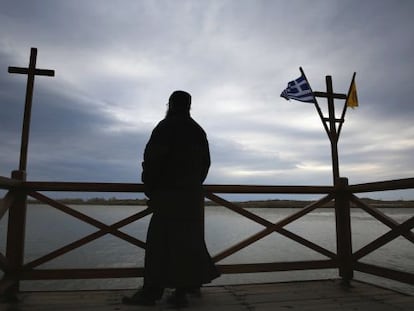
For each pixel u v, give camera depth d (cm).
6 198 297
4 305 273
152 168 251
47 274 312
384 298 303
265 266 352
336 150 430
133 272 325
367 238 2888
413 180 292
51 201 322
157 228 258
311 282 362
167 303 284
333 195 385
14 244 312
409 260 1755
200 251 258
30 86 365
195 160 266
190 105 284
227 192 346
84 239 320
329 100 454
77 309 265
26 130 350
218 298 302
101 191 328
